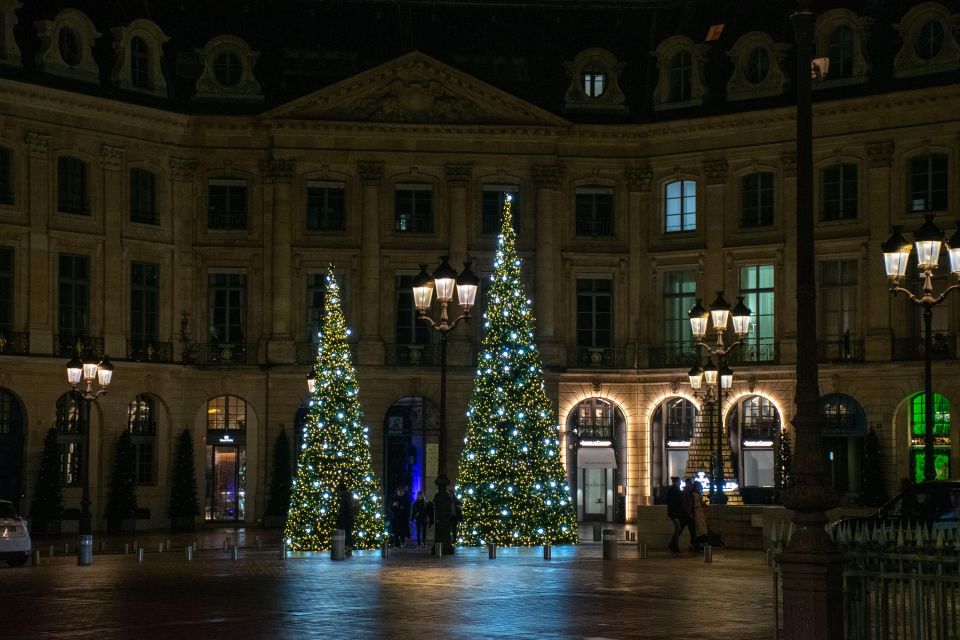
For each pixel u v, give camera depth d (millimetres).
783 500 15023
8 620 19344
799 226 15547
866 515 30234
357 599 22016
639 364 56031
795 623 14734
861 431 51969
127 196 53312
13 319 50344
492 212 56281
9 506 33406
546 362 55469
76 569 30047
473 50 57344
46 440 49781
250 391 54906
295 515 39469
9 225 50125
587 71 56938
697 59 55375
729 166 54781
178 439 54094
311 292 55594
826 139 52812
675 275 56188
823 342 52812
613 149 56531
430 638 17266
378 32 57344
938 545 14492
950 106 50531
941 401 51000
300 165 55344
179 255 54750
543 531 38281
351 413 39781
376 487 39969
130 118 53062
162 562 32719
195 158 54969
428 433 55688
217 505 54969
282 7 57469
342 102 55188
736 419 54500
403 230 55781
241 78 55375
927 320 24688
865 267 52188
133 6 55375
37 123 50844
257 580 25812
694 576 26547
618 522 55969
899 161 51656
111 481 51562
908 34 51406
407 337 55906
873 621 16594
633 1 58781
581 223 56531
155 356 53625
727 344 54531
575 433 56438
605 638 17281
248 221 55375
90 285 52344
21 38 51062
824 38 52969
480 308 56125
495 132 55719
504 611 20281
